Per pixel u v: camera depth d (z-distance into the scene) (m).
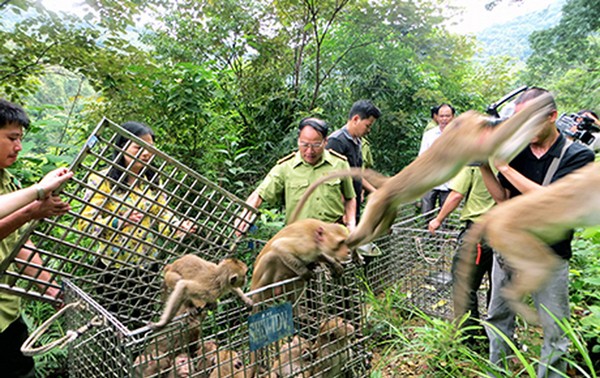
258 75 8.71
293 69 9.09
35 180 4.36
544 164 2.91
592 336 3.23
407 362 3.69
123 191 3.08
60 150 5.36
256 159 7.39
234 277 2.39
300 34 8.84
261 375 2.33
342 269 2.62
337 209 3.93
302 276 2.64
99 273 2.82
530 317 0.88
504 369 3.25
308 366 2.40
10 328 2.60
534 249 0.87
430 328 3.66
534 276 0.86
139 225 2.90
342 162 4.02
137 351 1.87
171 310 2.24
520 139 1.04
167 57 8.97
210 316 2.63
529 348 3.57
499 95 19.03
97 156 2.49
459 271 1.20
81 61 5.54
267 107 8.07
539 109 1.06
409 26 9.20
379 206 1.21
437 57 11.12
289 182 3.94
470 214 3.86
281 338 2.29
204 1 9.12
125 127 3.25
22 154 4.45
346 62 9.33
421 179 1.13
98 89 5.85
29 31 5.38
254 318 2.17
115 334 1.90
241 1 9.21
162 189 2.88
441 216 4.31
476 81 18.23
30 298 2.53
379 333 4.04
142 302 3.07
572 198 0.85
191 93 5.63
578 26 17.33
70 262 2.67
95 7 5.40
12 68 5.38
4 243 2.56
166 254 3.33
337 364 2.64
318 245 2.63
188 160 5.76
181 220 3.10
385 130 9.73
